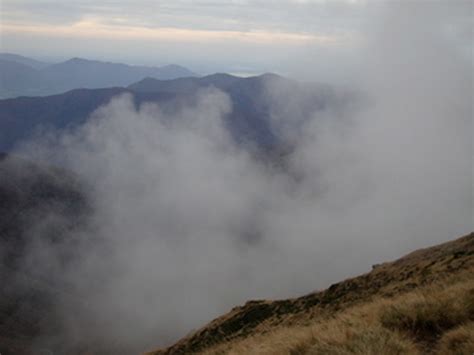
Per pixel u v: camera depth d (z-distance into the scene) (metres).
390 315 9.23
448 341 7.41
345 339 7.88
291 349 8.52
